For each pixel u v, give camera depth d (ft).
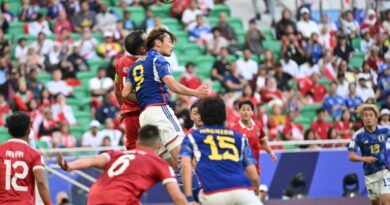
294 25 196.03
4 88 167.22
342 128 167.02
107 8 193.57
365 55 196.13
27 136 90.68
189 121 119.55
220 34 191.01
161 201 142.41
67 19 188.44
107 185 75.66
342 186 151.12
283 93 176.76
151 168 76.07
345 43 194.70
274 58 184.85
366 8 204.74
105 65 179.52
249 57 180.86
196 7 197.16
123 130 156.76
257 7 208.13
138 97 90.22
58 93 168.45
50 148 147.33
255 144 112.98
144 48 93.35
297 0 202.18
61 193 137.28
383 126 119.03
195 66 183.83
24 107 163.02
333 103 176.35
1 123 160.25
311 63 187.21
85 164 75.87
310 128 165.58
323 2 203.72
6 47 176.96
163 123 88.89
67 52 178.19
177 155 88.89
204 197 78.89
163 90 89.66
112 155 77.20
